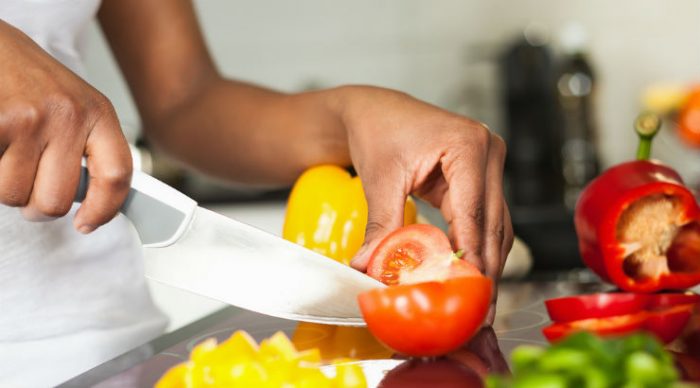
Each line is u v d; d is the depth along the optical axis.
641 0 2.62
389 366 0.63
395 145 0.70
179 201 0.66
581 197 0.90
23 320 0.77
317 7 2.75
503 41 2.70
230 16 2.77
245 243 0.67
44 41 0.81
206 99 0.97
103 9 0.97
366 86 0.81
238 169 0.96
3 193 0.57
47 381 0.77
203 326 0.79
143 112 1.02
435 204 0.74
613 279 0.86
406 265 0.67
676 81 2.62
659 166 0.88
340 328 0.77
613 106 2.65
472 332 0.62
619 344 0.40
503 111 2.63
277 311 0.67
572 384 0.38
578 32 2.43
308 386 0.53
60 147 0.57
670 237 0.86
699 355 0.63
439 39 2.73
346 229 0.83
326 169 0.88
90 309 0.80
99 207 0.59
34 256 0.77
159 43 0.97
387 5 2.73
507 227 0.73
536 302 0.84
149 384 0.60
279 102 0.92
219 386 0.54
